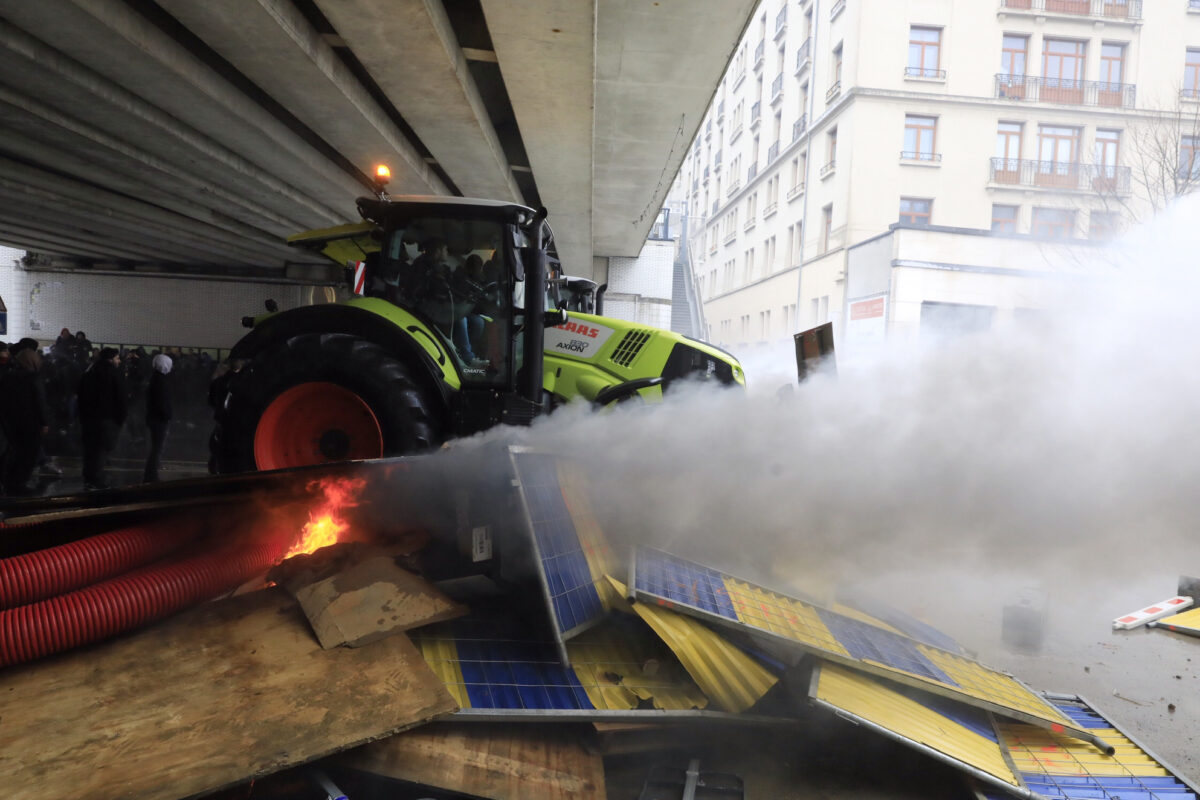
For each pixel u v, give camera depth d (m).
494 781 2.48
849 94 22.22
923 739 2.79
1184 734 3.41
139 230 13.52
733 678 3.03
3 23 5.53
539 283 4.61
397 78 7.05
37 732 2.16
